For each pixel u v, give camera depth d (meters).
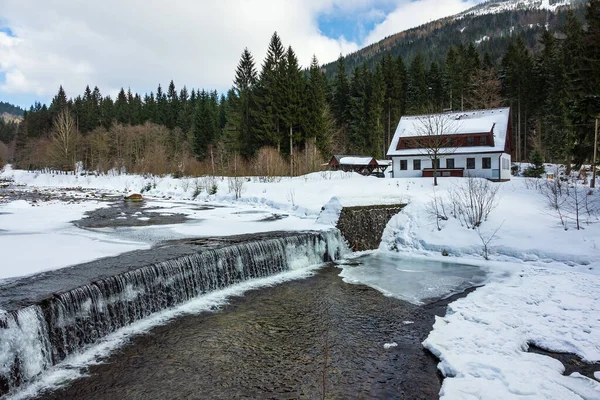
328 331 9.52
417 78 62.12
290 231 17.52
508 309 10.38
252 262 13.98
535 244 15.91
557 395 6.28
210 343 8.80
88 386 7.06
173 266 11.26
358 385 7.12
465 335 8.84
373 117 58.56
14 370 7.07
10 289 8.73
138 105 92.38
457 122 37.81
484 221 18.50
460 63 58.25
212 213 25.69
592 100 22.14
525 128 54.19
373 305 11.33
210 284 12.44
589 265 14.04
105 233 17.38
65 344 8.14
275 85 47.03
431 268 15.45
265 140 48.12
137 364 7.84
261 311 10.81
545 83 51.53
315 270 15.33
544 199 21.50
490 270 14.81
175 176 51.44
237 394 6.82
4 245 14.23
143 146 70.31
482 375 7.02
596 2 21.89
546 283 12.53
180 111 92.94
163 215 24.55
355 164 49.22
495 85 53.00
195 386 7.07
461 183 27.52
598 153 24.30
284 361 8.01
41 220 21.70
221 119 83.19
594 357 7.75
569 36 44.19
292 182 33.84
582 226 16.45
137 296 10.09
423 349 8.55
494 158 34.16
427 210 20.25
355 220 18.86
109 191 46.41
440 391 6.63
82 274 10.04
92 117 87.75
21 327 7.24
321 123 48.81
